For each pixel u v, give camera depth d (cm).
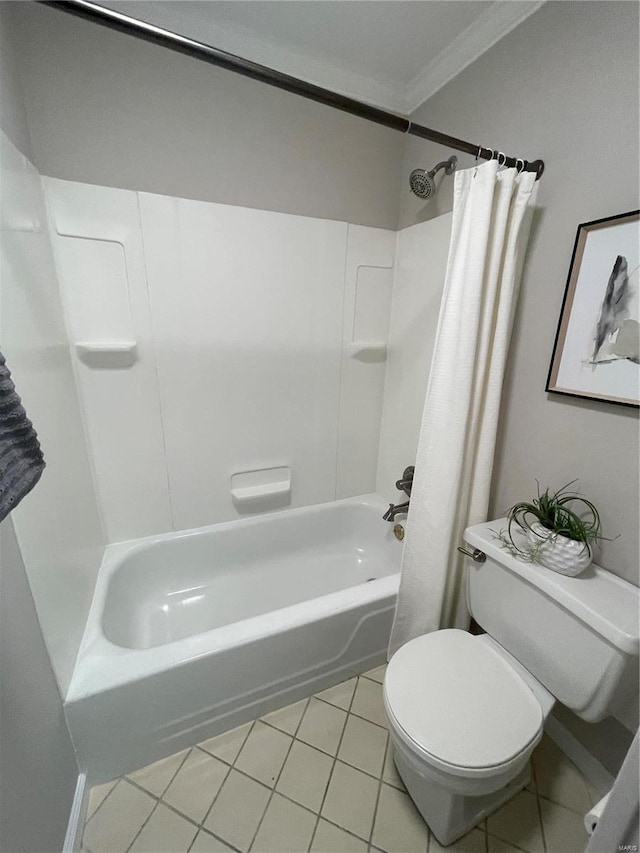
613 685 88
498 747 86
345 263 180
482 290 114
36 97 119
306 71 150
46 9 115
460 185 111
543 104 114
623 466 101
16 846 70
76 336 139
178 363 160
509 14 120
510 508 137
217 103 142
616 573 104
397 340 196
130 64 128
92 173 130
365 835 102
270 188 158
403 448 200
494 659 109
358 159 172
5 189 94
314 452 203
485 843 101
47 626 92
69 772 100
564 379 114
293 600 181
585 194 105
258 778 114
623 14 92
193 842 100
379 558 208
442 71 148
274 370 180
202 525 184
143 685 107
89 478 150
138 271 144
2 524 75
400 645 146
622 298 97
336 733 128
